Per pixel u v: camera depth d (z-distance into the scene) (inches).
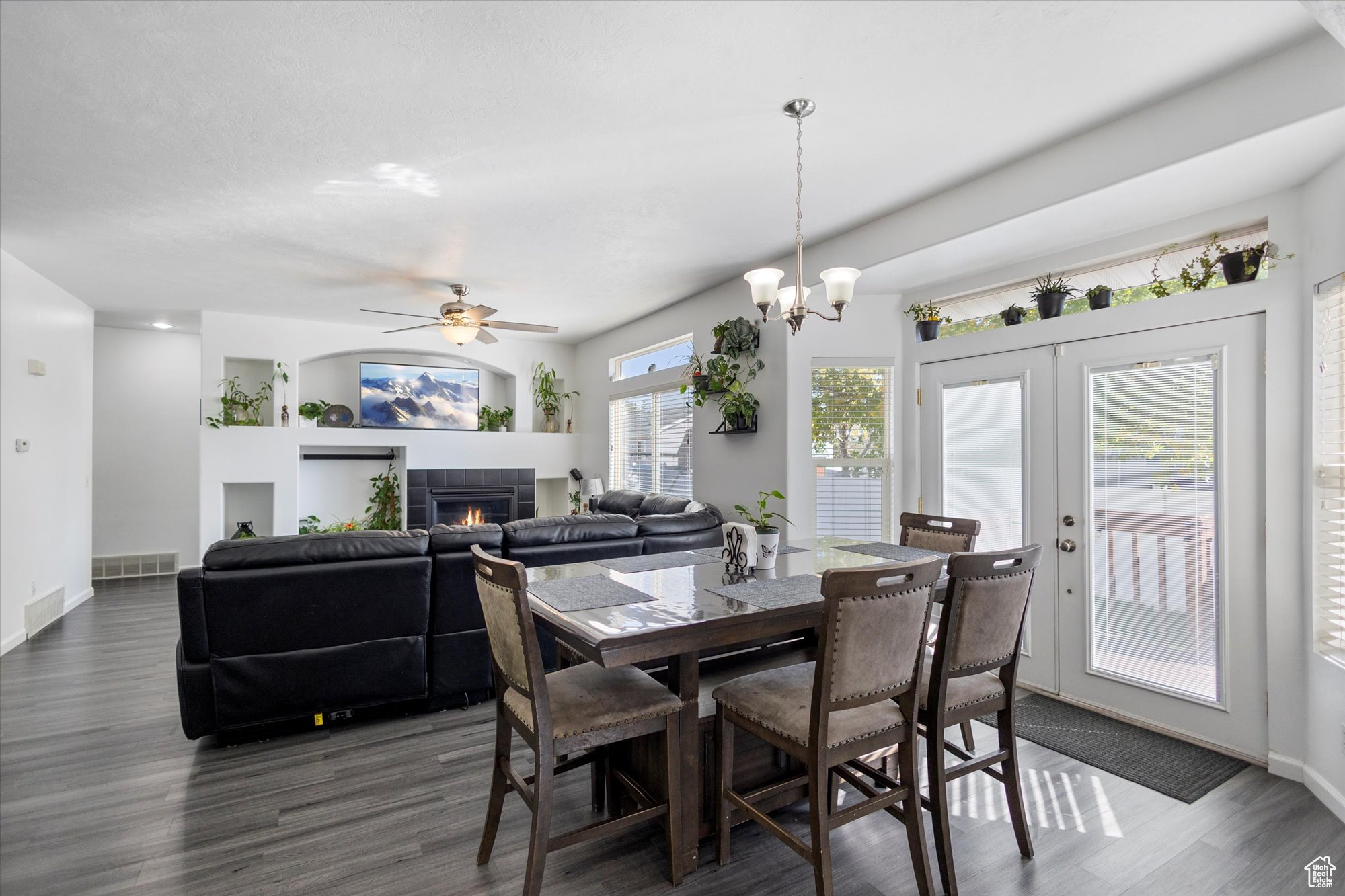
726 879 78.7
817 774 67.7
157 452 273.1
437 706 130.7
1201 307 112.5
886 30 79.6
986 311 159.2
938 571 72.6
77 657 163.6
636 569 104.0
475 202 134.9
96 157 113.1
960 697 79.7
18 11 74.7
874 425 172.7
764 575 98.6
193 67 86.7
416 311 243.1
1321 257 95.3
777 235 156.5
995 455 148.2
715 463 205.0
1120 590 124.9
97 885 76.9
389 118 100.9
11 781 101.9
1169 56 84.8
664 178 123.4
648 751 87.4
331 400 286.4
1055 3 74.4
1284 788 98.3
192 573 108.1
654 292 213.6
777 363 177.6
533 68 87.5
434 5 74.6
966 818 92.0
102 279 193.8
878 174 121.6
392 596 120.3
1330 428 94.3
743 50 83.7
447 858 82.1
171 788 99.5
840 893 76.0
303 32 79.6
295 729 121.3
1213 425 111.2
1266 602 104.1
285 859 81.8
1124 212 113.8
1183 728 115.6
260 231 151.8
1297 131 84.1
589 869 80.3
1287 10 75.8
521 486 301.1
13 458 171.6
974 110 98.7
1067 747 113.1
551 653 138.3
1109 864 81.0
